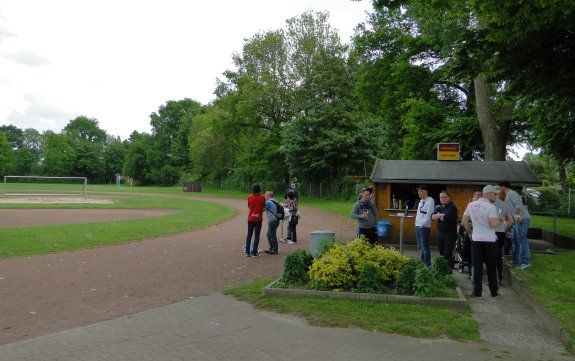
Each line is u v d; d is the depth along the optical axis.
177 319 6.45
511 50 10.95
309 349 5.30
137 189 72.44
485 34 11.70
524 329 6.09
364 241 8.85
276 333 5.85
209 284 8.82
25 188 63.47
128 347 5.33
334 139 40.00
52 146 115.69
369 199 10.60
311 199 42.84
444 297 7.28
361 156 41.19
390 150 40.66
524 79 11.85
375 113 33.06
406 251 13.17
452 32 17.95
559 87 11.41
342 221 23.39
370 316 6.48
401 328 5.96
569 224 19.66
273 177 51.09
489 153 20.36
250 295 7.73
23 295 7.86
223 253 12.72
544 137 17.80
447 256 9.48
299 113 43.84
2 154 99.19
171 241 14.98
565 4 8.09
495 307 7.21
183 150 93.06
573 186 34.41
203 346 5.38
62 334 5.78
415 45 25.06
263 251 13.16
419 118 26.20
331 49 46.19
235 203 38.44
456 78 13.10
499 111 21.03
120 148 121.69
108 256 11.94
